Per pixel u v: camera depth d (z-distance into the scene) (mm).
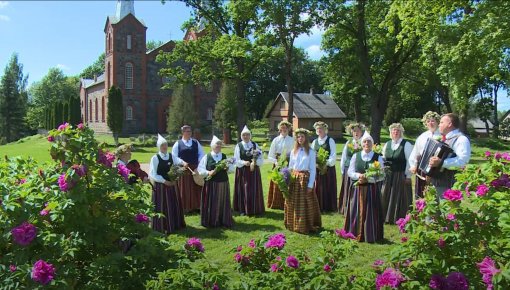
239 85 26203
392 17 18062
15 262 3166
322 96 48031
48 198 3412
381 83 27328
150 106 49000
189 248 3652
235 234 7230
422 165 5395
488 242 3123
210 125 48562
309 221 7145
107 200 3605
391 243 6566
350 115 59812
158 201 7242
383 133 46750
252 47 23031
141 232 3684
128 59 47500
